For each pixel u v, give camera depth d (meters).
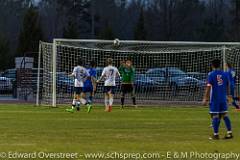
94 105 72.25
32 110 61.47
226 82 35.59
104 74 61.50
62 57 83.19
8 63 146.00
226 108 35.53
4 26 192.62
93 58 85.94
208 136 36.72
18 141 33.16
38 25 144.50
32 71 87.94
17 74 88.56
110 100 61.03
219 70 35.59
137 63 89.69
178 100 84.94
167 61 89.75
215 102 35.31
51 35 198.12
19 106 68.81
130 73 67.38
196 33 184.75
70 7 197.25
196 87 85.25
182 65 89.38
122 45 78.19
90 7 197.38
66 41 72.88
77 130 39.94
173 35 185.62
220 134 38.25
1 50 146.38
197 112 59.94
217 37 180.25
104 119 49.66
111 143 32.44
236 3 184.50
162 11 187.12
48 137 35.44
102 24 195.12
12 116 52.62
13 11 196.88
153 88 86.44
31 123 45.22
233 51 79.56
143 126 43.34
